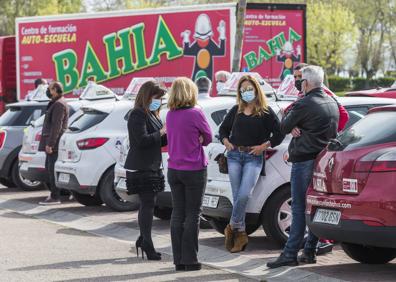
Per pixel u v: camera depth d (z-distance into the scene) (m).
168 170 13.84
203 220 18.14
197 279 13.15
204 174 13.75
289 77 17.38
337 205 12.50
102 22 33.38
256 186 15.27
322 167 13.05
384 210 11.93
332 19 89.44
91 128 21.05
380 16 95.81
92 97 23.05
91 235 17.98
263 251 15.44
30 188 26.52
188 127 13.59
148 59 32.31
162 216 19.53
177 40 31.67
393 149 12.08
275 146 15.05
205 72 31.17
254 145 14.98
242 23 26.28
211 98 18.11
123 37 32.91
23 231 18.50
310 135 13.43
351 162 12.42
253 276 13.37
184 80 13.73
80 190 20.97
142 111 14.13
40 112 26.64
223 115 17.33
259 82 16.55
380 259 14.13
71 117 23.39
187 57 31.52
